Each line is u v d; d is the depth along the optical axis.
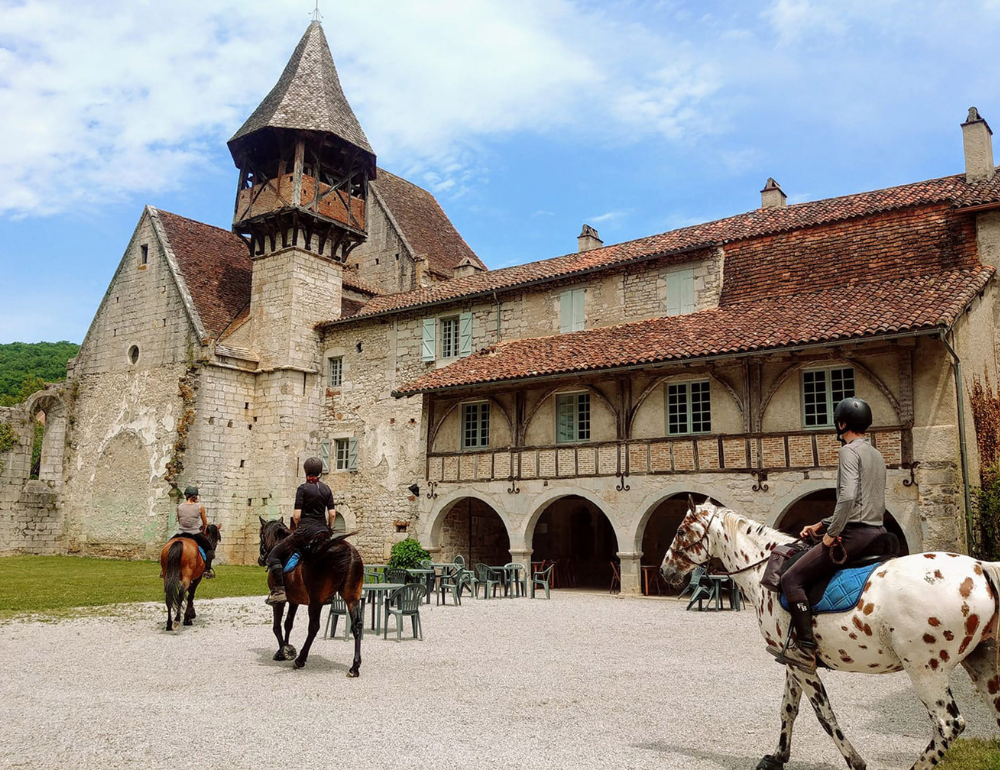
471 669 9.34
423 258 34.97
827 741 6.35
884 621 4.95
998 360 18.30
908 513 15.48
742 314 19.73
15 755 5.66
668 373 19.17
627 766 5.56
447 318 27.66
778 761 5.47
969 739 6.43
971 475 16.06
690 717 7.08
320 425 30.41
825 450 16.64
